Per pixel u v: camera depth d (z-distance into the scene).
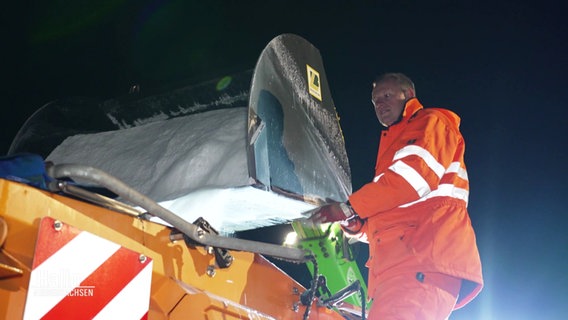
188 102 3.10
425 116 2.78
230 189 2.49
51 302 1.58
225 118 2.88
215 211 2.50
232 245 2.14
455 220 2.66
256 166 2.45
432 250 2.57
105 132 3.16
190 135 2.83
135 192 1.78
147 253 1.97
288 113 2.83
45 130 3.27
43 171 1.72
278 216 2.74
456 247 2.61
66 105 3.31
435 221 2.63
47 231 1.61
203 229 2.08
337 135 3.27
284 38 2.92
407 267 2.57
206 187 2.51
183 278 2.10
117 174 2.82
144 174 2.75
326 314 2.86
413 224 2.65
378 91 3.09
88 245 1.70
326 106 3.23
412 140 2.69
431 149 2.66
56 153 3.12
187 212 2.46
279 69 2.85
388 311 2.52
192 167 2.62
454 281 2.61
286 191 2.62
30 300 1.53
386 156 2.79
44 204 1.69
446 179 2.73
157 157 2.81
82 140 3.14
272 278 2.56
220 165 2.59
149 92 3.21
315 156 2.97
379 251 2.68
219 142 2.71
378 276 2.64
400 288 2.55
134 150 2.92
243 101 3.04
